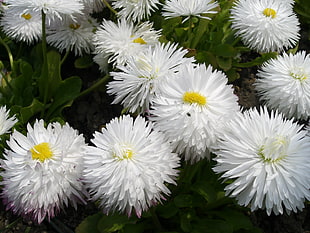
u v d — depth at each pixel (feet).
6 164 0.72
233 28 1.14
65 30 1.14
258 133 0.65
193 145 0.66
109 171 0.62
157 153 0.63
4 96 1.12
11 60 1.16
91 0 1.10
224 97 0.68
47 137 0.75
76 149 0.72
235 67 1.26
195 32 1.19
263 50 1.07
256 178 0.62
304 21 1.38
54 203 0.72
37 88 1.15
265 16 1.05
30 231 0.94
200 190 0.78
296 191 0.63
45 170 0.68
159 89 0.74
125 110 0.96
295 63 0.97
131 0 1.08
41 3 0.90
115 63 1.07
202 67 0.69
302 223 0.93
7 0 0.94
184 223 0.80
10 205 0.76
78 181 0.71
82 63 1.21
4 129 0.86
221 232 0.78
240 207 0.85
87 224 0.83
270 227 0.93
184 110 0.65
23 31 1.14
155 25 1.20
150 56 0.80
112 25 1.09
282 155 0.64
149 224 0.83
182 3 0.99
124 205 0.64
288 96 0.93
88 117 1.16
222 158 0.65
